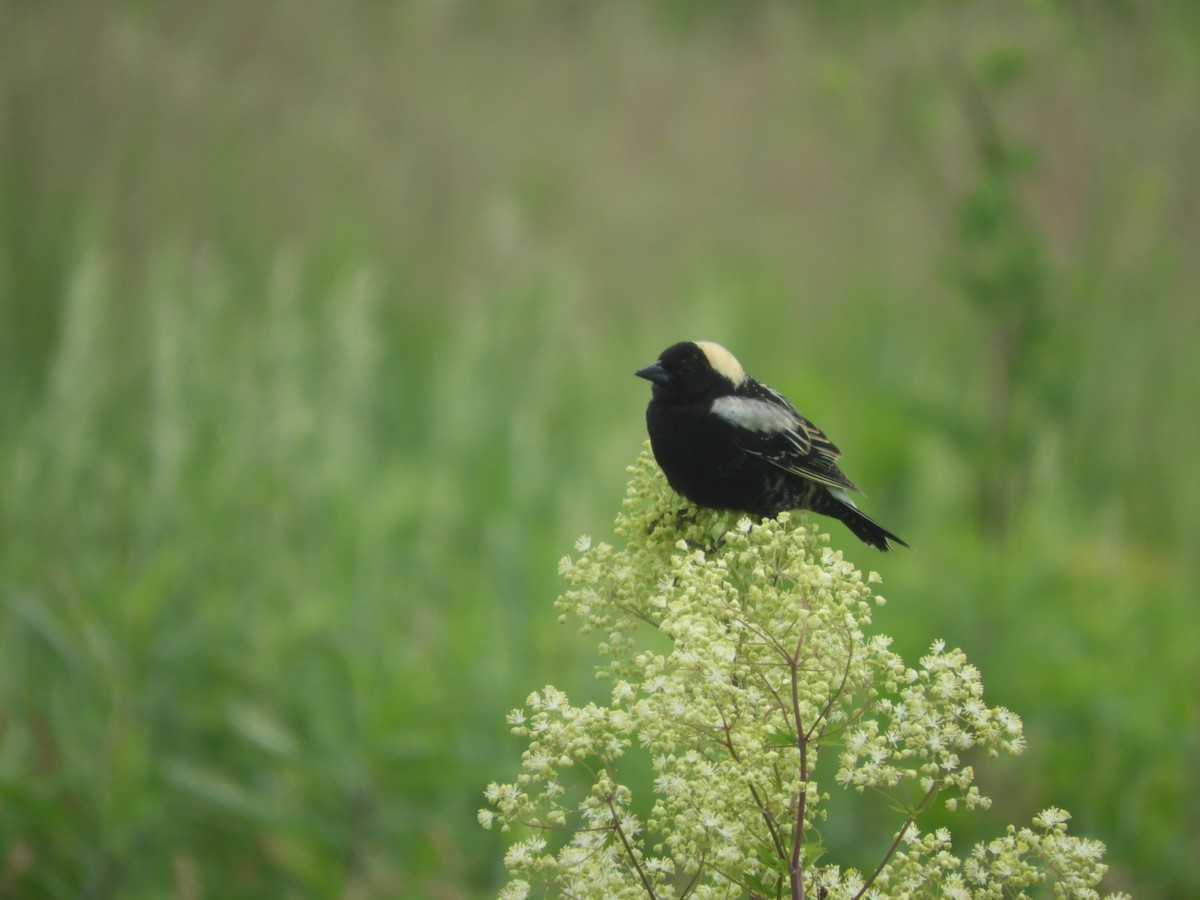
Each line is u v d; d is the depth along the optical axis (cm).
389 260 1608
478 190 1688
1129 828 1004
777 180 1853
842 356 1703
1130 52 1664
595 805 364
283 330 1283
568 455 1409
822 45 1759
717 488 783
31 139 1572
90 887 887
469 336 1421
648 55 1925
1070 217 1623
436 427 1389
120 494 1133
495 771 977
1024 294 1352
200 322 1261
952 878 356
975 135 1439
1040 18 1484
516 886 358
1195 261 1574
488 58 1852
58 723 955
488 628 1088
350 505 1159
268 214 1609
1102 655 1127
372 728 947
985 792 1027
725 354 792
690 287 1678
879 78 1530
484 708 1032
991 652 1099
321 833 916
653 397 788
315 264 1551
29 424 1206
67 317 1212
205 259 1393
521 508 1238
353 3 1794
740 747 363
